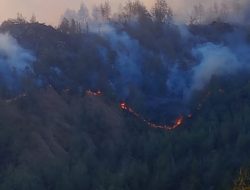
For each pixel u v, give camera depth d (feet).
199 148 554.05
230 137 561.02
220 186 463.83
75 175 500.74
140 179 498.28
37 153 549.95
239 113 604.90
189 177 487.20
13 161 533.14
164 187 492.13
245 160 484.33
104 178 496.23
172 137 577.02
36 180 488.85
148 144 571.69
